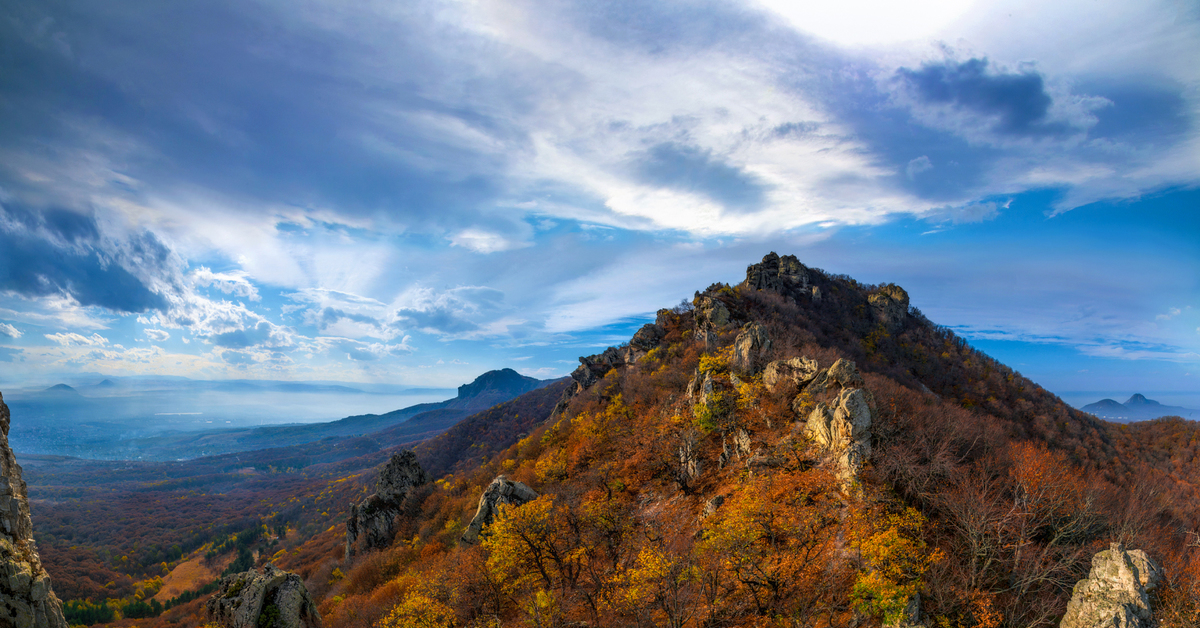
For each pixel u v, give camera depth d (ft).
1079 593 92.48
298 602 133.59
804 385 176.86
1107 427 488.02
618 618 121.80
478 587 158.61
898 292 591.37
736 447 177.37
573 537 167.73
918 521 113.29
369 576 274.77
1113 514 128.26
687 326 461.37
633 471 217.15
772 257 589.32
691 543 142.20
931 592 101.24
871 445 135.64
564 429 373.40
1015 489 119.65
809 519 123.75
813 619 102.89
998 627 98.02
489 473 361.92
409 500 384.27
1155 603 86.28
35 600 52.60
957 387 450.30
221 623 126.82
